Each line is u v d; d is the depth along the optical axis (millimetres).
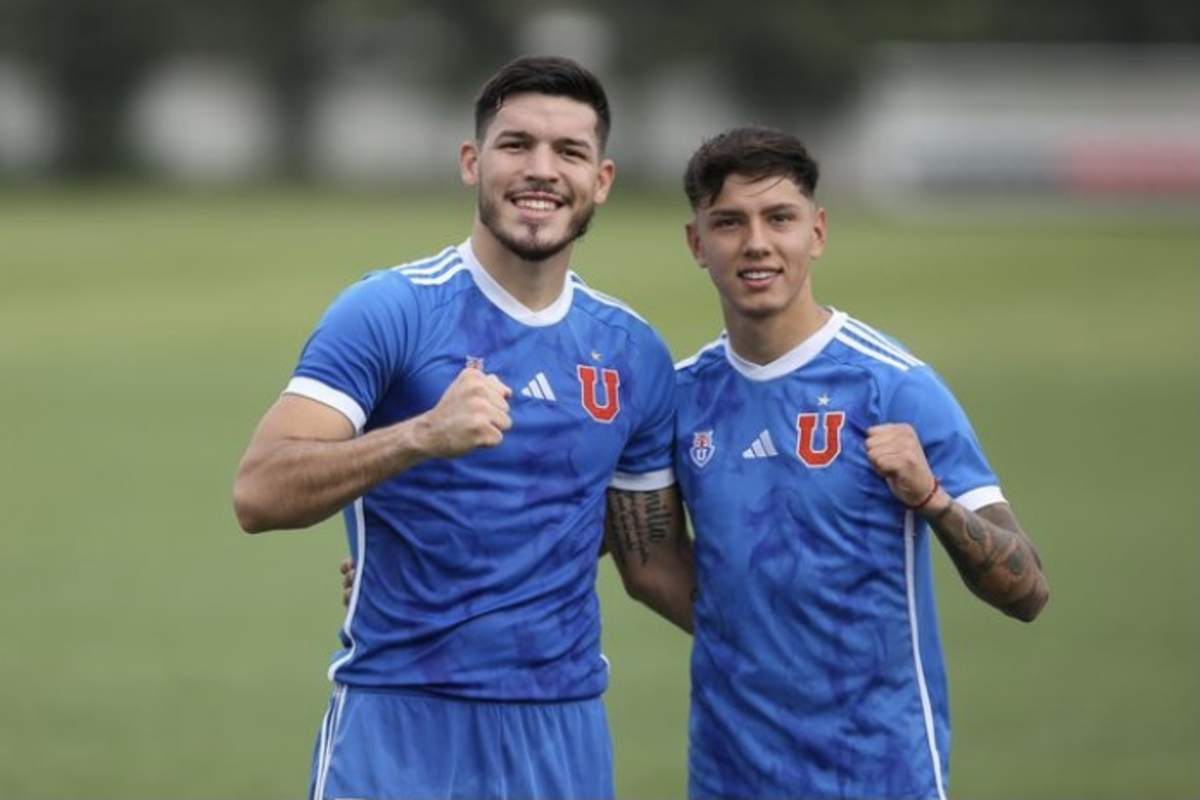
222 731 14672
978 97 63156
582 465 8406
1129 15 92750
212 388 34688
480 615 8227
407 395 8289
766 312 8430
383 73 94312
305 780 13359
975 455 8430
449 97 93688
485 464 8242
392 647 8273
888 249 55344
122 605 19062
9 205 71500
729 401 8625
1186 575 19859
